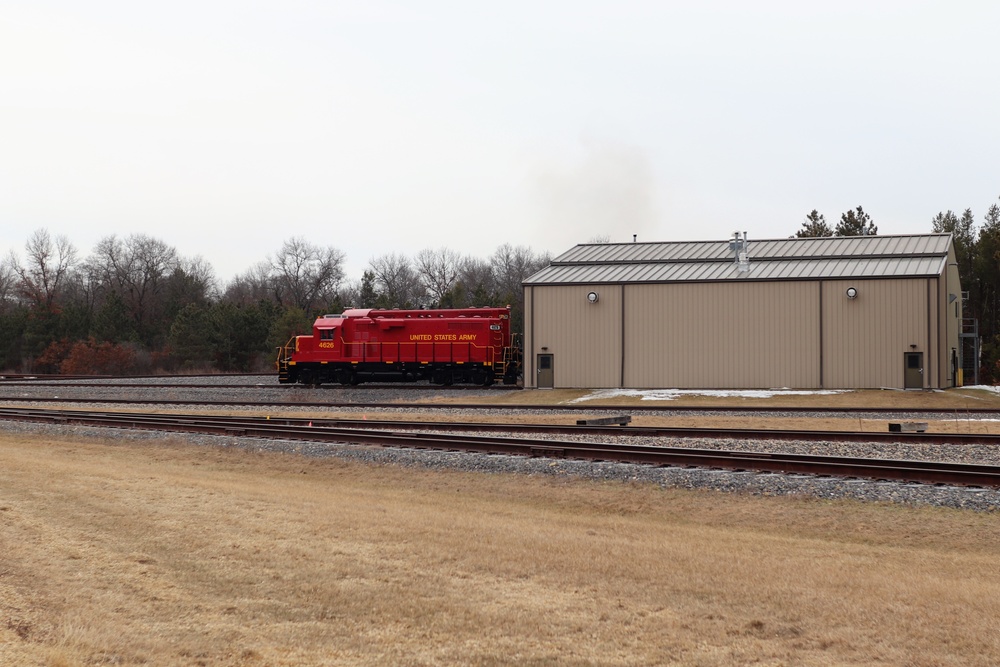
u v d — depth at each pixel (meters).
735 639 9.36
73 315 97.00
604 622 9.83
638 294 48.97
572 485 18.84
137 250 121.75
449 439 23.92
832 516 15.74
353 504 16.31
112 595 9.98
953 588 10.95
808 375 46.12
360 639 9.21
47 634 8.48
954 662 8.63
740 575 11.61
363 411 38.19
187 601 10.04
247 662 8.46
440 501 17.77
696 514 16.52
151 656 8.34
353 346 54.78
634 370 48.94
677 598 10.65
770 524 15.71
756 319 47.00
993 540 14.09
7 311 119.31
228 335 91.81
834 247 50.50
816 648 9.10
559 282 50.34
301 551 12.26
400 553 12.41
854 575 11.67
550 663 8.66
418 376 54.75
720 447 23.61
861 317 45.38
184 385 51.59
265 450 24.41
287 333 89.69
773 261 49.44
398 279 136.38
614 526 15.23
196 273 138.38
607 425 29.98
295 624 9.55
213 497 16.14
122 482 17.38
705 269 49.66
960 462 21.19
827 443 24.00
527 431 27.81
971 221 91.81
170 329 95.69
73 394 48.50
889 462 18.86
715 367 47.62
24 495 15.32
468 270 138.75
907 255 47.38
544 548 12.88
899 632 9.43
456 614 9.98
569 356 50.03
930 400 40.59
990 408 36.62
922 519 15.18
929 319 44.41
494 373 53.31
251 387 51.28
